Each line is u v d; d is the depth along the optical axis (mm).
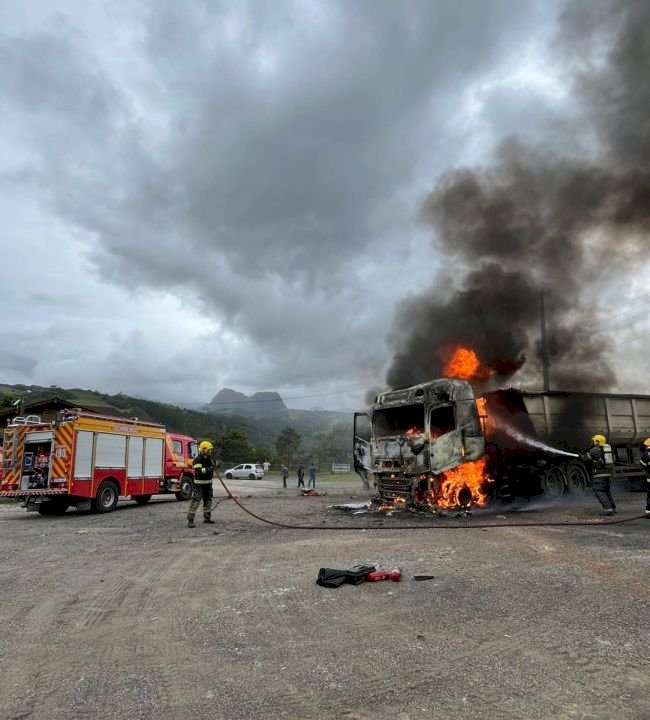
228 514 13953
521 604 5023
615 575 6008
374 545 8391
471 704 3135
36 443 14898
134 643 4359
